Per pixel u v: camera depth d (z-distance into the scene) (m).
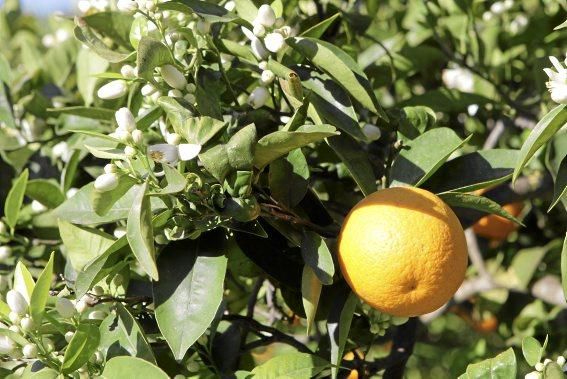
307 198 1.04
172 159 0.98
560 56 1.37
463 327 1.79
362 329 1.11
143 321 1.07
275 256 1.05
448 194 1.01
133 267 1.16
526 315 1.45
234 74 1.11
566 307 1.42
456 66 1.38
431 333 1.78
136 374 0.97
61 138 1.26
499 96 1.36
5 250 1.18
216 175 0.97
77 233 1.09
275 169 1.02
